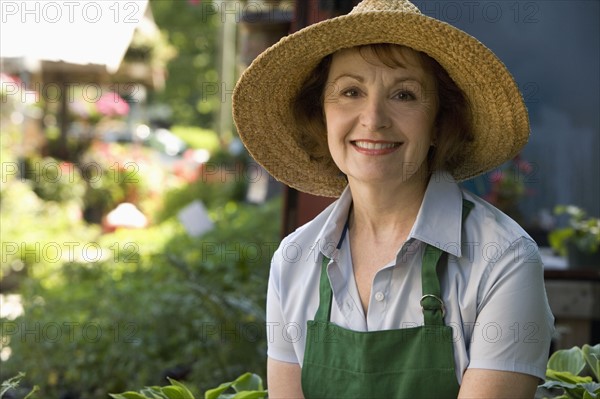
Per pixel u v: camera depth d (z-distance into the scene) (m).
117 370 4.80
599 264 4.73
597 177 5.90
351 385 2.02
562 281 4.55
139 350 4.92
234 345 4.66
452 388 1.95
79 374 4.84
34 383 4.79
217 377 4.50
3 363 4.87
